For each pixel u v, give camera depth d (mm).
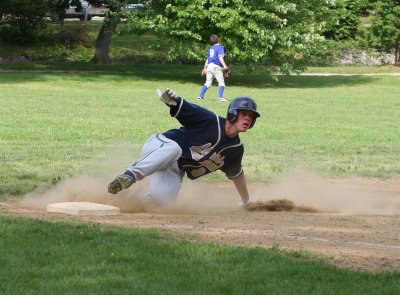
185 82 64688
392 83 69750
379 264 12070
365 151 29781
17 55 81750
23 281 10562
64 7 87625
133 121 36562
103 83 60531
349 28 92438
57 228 13688
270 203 18188
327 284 10734
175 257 11922
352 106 48562
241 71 76500
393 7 88750
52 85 56938
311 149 29797
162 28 63438
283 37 63812
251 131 34469
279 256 12102
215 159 17203
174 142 16969
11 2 81625
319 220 16328
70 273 10961
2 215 15289
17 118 36062
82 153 26719
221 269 11281
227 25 61719
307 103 49719
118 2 66188
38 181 21234
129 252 12086
